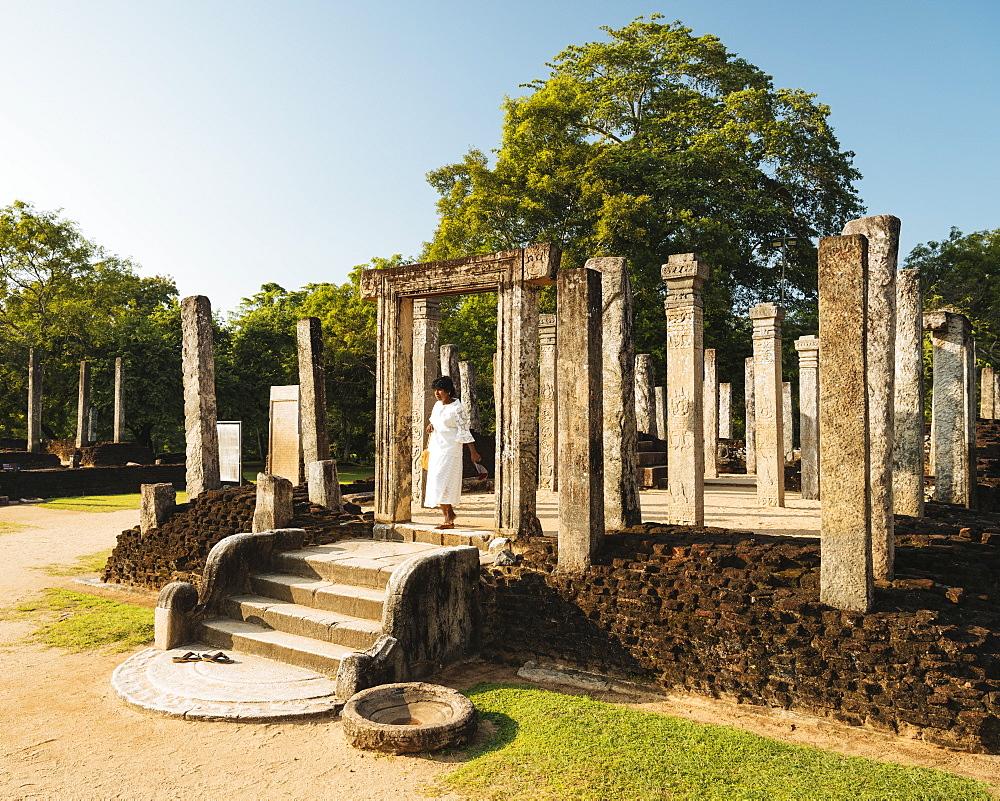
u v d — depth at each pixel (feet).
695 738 14.70
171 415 111.24
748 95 89.04
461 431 25.98
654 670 18.39
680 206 84.43
